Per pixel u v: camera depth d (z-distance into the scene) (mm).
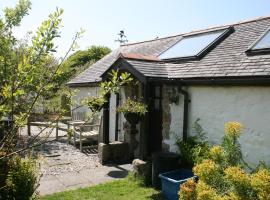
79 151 11141
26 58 2619
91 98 3537
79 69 19203
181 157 7344
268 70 5977
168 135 8656
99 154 9695
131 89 10375
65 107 3832
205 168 4445
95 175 8141
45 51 2566
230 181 4035
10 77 2832
